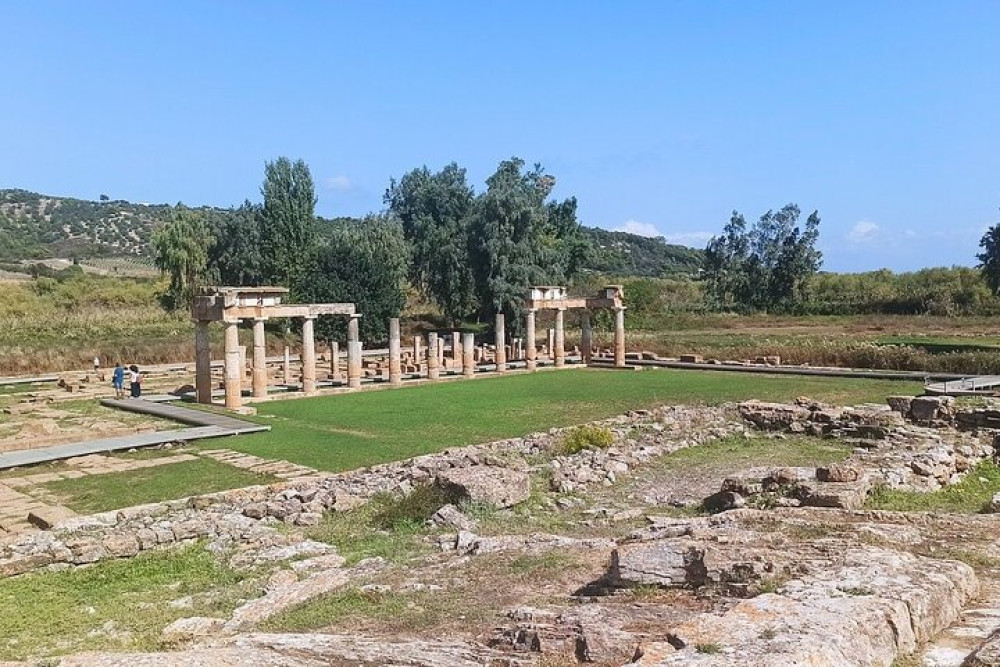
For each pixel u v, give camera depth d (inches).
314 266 2773.1
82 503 804.6
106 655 350.9
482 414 1350.9
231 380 1437.0
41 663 344.8
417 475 844.6
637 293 3629.4
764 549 436.8
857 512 569.3
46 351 2303.2
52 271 4060.0
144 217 7805.1
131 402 1536.7
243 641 386.0
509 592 483.8
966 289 3221.0
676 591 428.1
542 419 1290.6
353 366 1755.7
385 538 673.0
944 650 321.4
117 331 2677.2
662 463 956.0
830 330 2888.8
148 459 1019.9
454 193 3831.2
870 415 1074.1
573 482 842.2
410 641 390.0
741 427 1143.0
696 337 2810.0
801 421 1120.8
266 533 689.0
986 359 1796.3
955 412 1077.1
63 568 607.2
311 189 3196.4
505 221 2864.2
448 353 2464.3
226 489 848.3
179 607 512.4
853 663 285.6
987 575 423.2
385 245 2955.2
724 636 299.6
